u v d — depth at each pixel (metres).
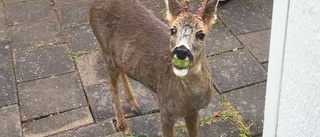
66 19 5.03
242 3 5.07
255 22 4.76
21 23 5.01
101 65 4.32
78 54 4.49
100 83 4.10
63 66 4.36
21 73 4.29
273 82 2.34
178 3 2.57
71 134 3.58
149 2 5.22
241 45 4.45
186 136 3.52
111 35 3.20
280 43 2.18
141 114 3.74
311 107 2.04
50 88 4.09
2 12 5.22
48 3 5.33
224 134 3.50
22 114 3.82
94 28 3.36
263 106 3.73
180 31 2.42
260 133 3.49
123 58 3.13
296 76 2.11
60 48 4.60
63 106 3.88
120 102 3.63
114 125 3.61
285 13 2.07
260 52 4.33
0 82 4.20
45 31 4.86
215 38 4.57
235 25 4.73
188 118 3.11
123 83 3.65
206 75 2.69
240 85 3.96
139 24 3.08
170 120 2.95
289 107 2.25
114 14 3.17
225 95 3.87
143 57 2.99
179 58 2.35
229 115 3.65
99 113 3.78
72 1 5.34
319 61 1.90
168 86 2.82
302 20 1.96
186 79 2.62
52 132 3.63
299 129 2.19
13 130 3.67
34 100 3.96
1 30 4.93
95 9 3.29
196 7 5.04
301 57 2.03
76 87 4.09
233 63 4.22
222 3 5.03
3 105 3.93
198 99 2.74
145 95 3.93
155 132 3.56
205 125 3.59
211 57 4.31
